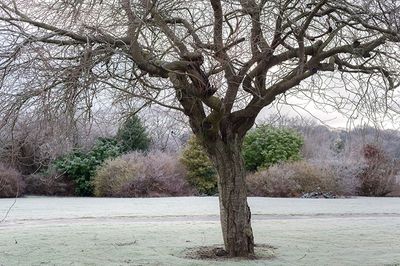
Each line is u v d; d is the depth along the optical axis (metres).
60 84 6.59
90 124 7.44
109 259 8.89
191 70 7.44
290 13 7.56
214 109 7.93
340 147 35.09
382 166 31.75
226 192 8.87
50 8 6.46
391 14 6.38
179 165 30.97
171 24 8.14
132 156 29.62
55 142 7.07
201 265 8.23
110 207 20.20
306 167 30.48
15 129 6.83
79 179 29.48
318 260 8.83
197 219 15.89
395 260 8.91
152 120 9.42
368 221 15.89
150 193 28.61
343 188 30.19
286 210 19.44
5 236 11.64
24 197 26.83
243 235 8.96
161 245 10.49
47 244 10.52
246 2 7.30
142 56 7.05
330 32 8.13
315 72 8.27
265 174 30.05
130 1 6.57
